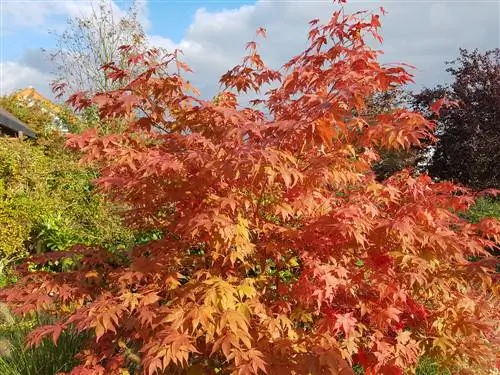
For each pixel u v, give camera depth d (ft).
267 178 10.99
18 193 35.94
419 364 14.96
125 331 12.47
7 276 31.35
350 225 11.15
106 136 12.03
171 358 9.92
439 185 13.97
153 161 10.66
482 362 14.06
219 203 11.32
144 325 10.89
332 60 12.83
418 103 60.59
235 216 11.96
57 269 32.14
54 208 37.19
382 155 49.42
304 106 11.45
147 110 13.19
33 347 15.84
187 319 10.23
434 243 11.95
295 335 11.30
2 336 17.35
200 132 12.70
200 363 11.25
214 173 10.75
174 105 12.94
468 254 15.14
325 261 12.17
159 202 13.12
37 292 12.94
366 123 12.09
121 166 12.03
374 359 12.06
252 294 10.99
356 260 12.57
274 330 10.78
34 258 14.87
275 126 10.25
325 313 12.23
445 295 12.66
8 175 36.86
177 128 13.21
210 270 11.94
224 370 10.64
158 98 13.01
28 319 18.98
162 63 12.56
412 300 12.77
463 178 57.98
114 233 34.60
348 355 10.90
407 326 13.66
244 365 9.45
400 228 10.96
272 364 10.12
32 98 73.46
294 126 9.94
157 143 13.03
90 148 12.12
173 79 12.78
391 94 56.70
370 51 12.37
